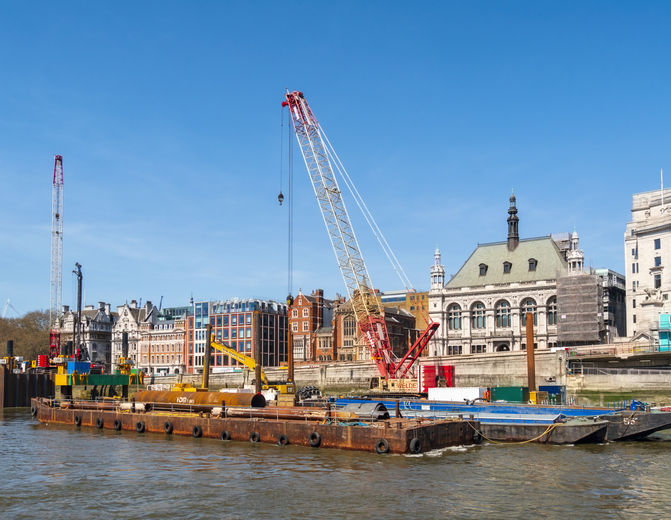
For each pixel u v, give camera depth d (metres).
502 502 32.22
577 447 49.31
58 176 171.25
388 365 102.44
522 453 46.44
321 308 168.12
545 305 123.06
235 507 31.95
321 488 35.56
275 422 53.09
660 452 46.88
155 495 34.72
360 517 29.88
